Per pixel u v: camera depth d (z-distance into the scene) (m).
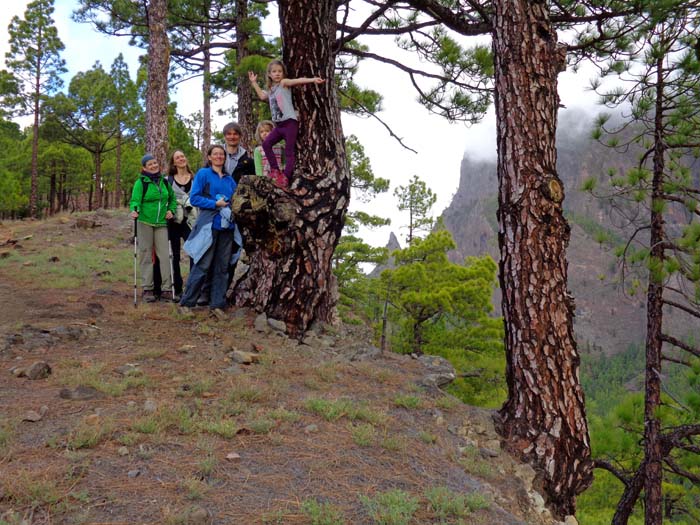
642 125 10.10
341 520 3.05
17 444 3.49
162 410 4.15
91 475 3.21
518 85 5.21
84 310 7.23
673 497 14.80
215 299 7.20
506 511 3.77
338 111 7.30
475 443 4.85
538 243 5.12
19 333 5.84
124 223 16.72
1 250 11.77
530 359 5.05
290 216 6.71
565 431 4.95
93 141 37.16
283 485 3.40
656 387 9.97
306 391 5.15
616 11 7.36
